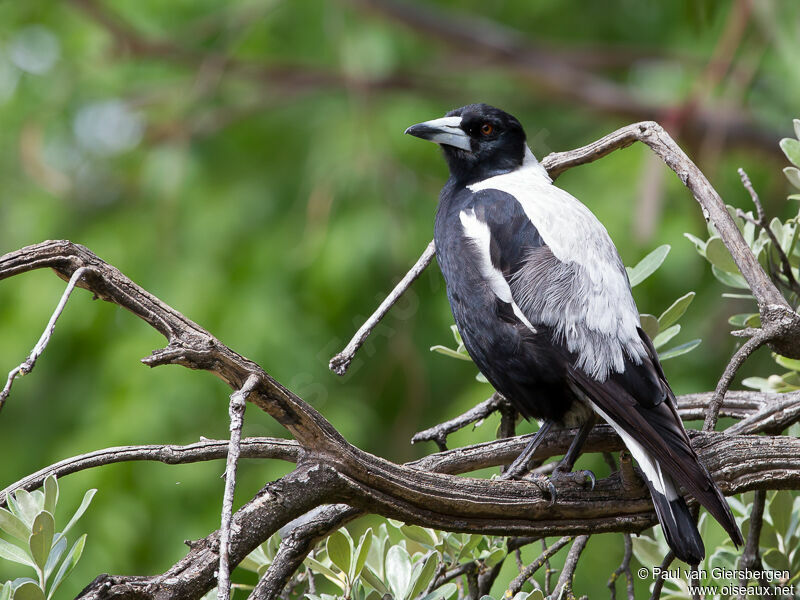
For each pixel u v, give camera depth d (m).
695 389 12.99
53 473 4.71
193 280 13.60
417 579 5.15
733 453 5.20
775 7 12.62
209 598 5.49
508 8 16.83
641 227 12.02
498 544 5.83
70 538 11.58
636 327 5.77
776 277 6.08
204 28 15.62
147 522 11.84
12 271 4.09
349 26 15.65
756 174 14.81
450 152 7.53
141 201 14.90
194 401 12.43
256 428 12.56
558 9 16.95
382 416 14.19
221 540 3.68
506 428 6.62
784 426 5.72
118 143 15.87
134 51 15.52
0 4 15.98
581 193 13.65
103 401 12.57
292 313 13.39
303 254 13.33
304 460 4.49
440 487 4.81
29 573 11.51
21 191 15.42
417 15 15.67
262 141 15.62
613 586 5.67
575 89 15.87
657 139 6.06
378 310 5.84
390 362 13.14
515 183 6.94
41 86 15.72
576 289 5.86
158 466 12.05
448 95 16.00
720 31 14.99
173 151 14.52
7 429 13.41
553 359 5.80
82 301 13.28
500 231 6.26
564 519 5.07
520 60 15.98
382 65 15.38
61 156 15.80
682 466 4.93
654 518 5.19
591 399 5.63
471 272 6.21
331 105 15.80
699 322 13.39
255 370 4.23
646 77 16.36
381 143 14.27
